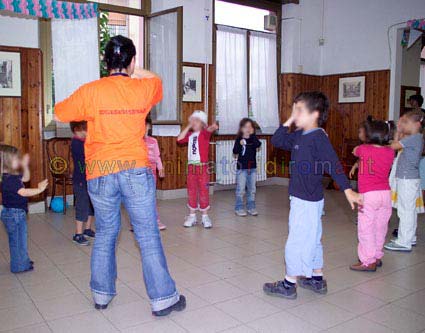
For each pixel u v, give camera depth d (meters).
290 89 7.63
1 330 2.35
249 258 3.65
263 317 2.54
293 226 2.71
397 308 2.69
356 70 7.47
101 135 2.37
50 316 2.53
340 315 2.58
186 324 2.44
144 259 2.49
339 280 3.16
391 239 4.34
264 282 3.10
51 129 5.56
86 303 2.72
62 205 5.40
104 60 2.50
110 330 2.36
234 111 7.12
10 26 5.06
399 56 6.93
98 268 2.57
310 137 2.66
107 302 2.63
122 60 2.43
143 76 2.56
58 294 2.86
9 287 2.98
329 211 5.59
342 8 7.62
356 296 2.87
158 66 6.13
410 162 3.83
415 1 6.58
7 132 5.13
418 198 4.06
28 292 2.89
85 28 5.53
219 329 2.38
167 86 6.00
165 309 2.51
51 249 3.88
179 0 6.20
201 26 6.46
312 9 7.77
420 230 4.76
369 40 7.25
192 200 4.74
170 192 6.37
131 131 2.39
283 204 6.11
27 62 5.18
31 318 2.50
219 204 6.07
